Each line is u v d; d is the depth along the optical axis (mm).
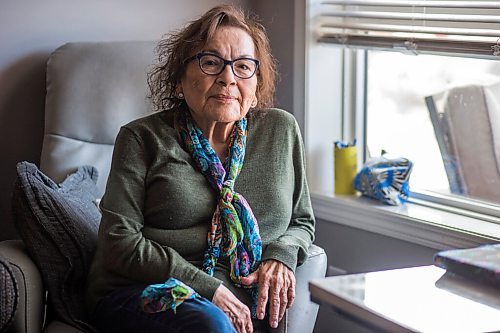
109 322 1973
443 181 2707
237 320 1938
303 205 2268
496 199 2545
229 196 2072
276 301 2023
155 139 2082
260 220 2127
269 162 2164
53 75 2506
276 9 2951
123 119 2520
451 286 1562
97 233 2166
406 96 2795
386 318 1414
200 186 2088
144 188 2072
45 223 1996
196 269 1984
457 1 2479
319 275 2182
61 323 1965
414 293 1528
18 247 2043
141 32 2816
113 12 2754
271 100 2270
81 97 2494
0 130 2623
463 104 2611
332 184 2980
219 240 2068
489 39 2350
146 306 1882
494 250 1604
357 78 2930
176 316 1854
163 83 2213
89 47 2537
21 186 1984
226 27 2090
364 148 2980
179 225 2068
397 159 2730
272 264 2068
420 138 2770
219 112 2072
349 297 1500
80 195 2246
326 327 2871
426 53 2498
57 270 2006
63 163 2451
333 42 2793
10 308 1803
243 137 2156
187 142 2111
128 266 1986
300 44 2867
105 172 2498
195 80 2078
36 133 2680
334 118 2943
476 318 1413
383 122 2895
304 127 2904
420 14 2564
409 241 2566
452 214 2572
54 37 2664
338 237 2842
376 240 2693
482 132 2568
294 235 2180
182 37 2117
